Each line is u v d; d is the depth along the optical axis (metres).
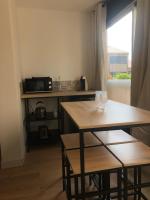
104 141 1.76
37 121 3.64
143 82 2.16
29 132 3.46
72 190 2.00
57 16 3.66
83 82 3.73
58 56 3.76
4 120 2.56
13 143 2.61
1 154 2.60
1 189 2.11
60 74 3.81
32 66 3.67
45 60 3.71
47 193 2.02
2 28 2.38
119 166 1.34
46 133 3.47
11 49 2.44
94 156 1.48
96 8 3.41
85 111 1.69
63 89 3.83
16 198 1.96
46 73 3.74
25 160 2.81
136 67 2.29
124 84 2.99
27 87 3.34
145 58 2.13
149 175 2.19
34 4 3.31
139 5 2.17
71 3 3.30
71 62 3.83
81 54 3.86
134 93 2.34
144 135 2.19
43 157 2.91
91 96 3.41
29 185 2.17
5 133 2.58
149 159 1.40
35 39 3.62
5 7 2.35
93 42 3.77
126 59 2.90
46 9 3.57
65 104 2.09
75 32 3.77
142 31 2.19
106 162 1.38
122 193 1.59
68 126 3.43
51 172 2.45
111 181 2.15
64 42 3.75
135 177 1.70
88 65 3.92
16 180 2.28
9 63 2.46
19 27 3.52
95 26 3.54
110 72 3.39
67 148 1.67
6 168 2.59
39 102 3.72
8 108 2.55
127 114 1.53
